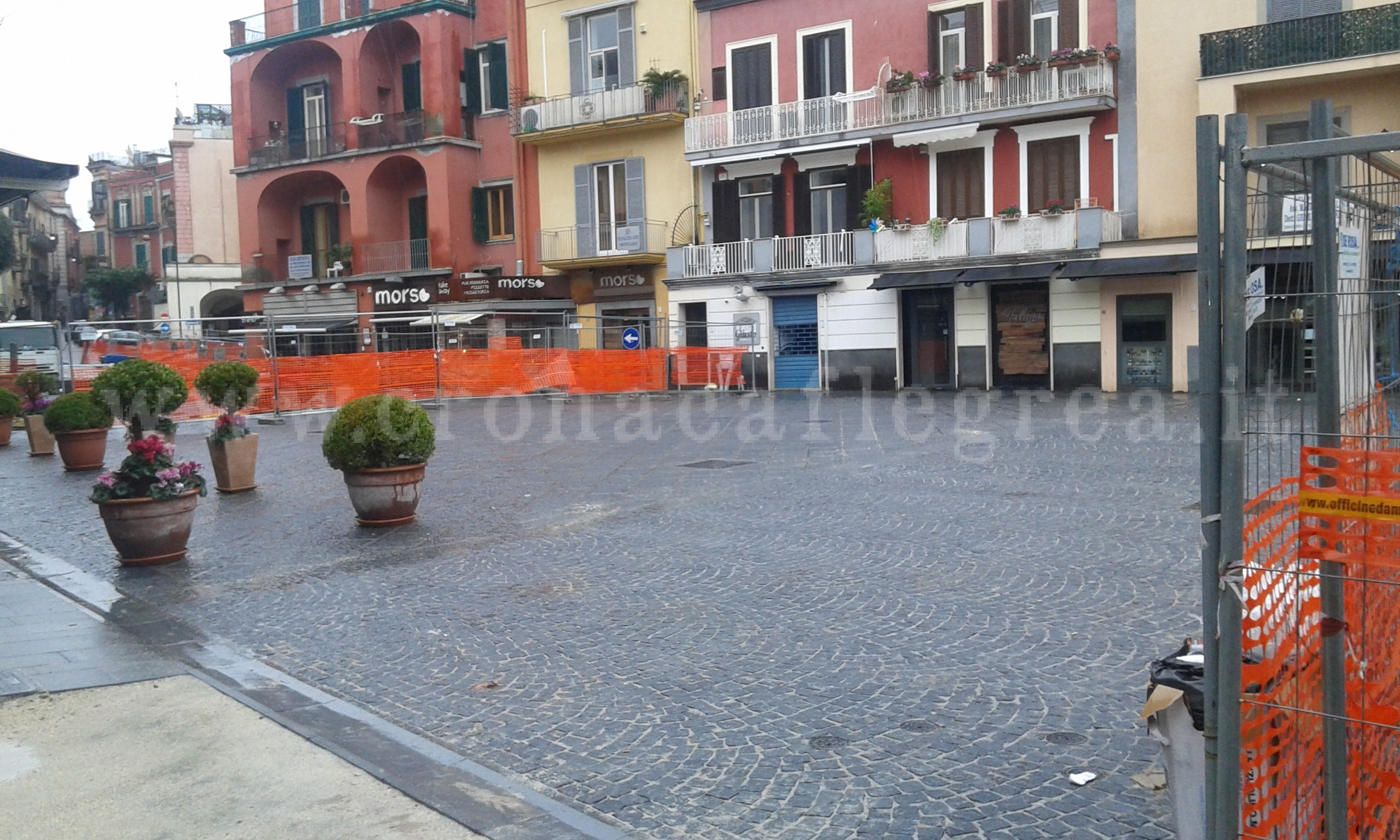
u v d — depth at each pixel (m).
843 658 6.05
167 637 7.03
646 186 33.69
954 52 28.61
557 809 4.26
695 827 4.10
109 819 4.23
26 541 10.38
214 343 23.25
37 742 5.09
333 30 37.59
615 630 6.82
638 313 34.28
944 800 4.23
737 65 31.72
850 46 29.84
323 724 5.35
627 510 11.07
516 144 35.59
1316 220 2.95
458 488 12.80
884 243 29.19
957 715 5.12
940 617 6.78
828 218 30.88
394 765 4.77
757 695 5.53
